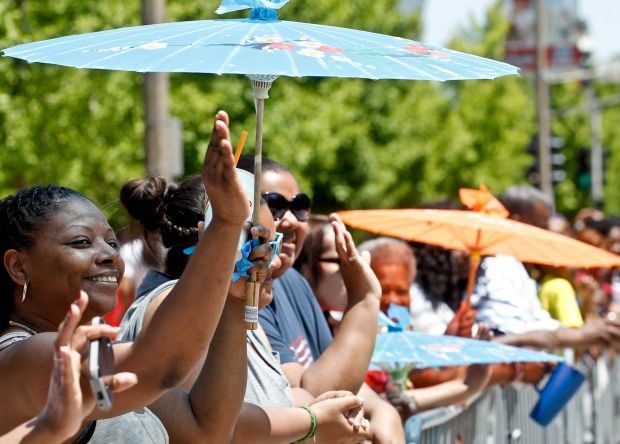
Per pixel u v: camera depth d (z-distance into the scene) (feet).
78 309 15.49
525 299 42.39
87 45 19.12
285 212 29.12
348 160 177.47
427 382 35.50
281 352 27.63
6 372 17.67
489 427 39.04
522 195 49.01
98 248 19.57
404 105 202.80
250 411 22.43
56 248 19.35
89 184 108.47
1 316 19.81
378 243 36.40
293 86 157.79
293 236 29.66
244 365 20.25
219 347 20.08
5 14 97.50
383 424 27.35
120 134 109.19
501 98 255.29
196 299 17.35
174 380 17.53
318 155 162.91
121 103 108.17
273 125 151.02
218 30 19.70
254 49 18.53
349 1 180.86
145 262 26.68
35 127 103.04
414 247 42.50
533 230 36.32
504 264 42.14
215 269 17.48
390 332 32.12
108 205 29.94
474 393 34.73
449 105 235.61
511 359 31.12
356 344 26.23
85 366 15.72
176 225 25.77
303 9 163.63
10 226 19.57
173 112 131.44
